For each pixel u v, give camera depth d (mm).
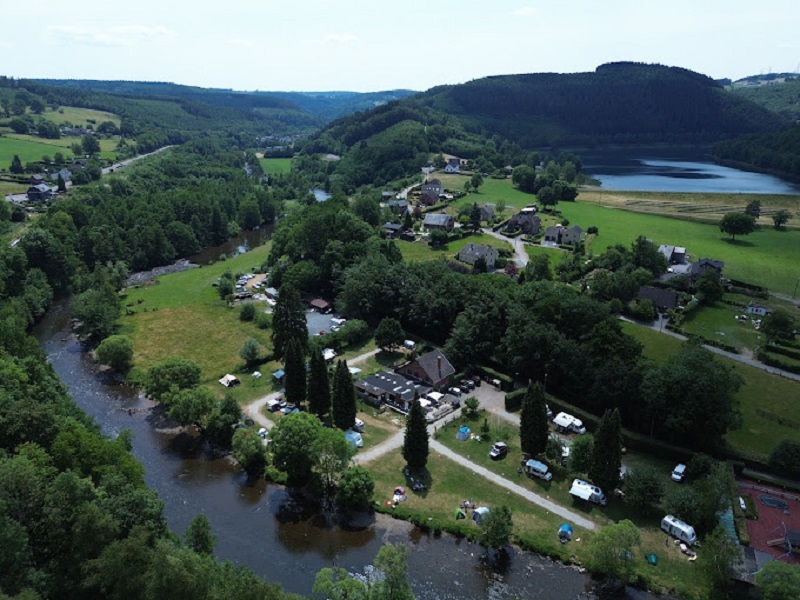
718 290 151500
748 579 63625
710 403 86438
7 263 145000
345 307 140125
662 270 173375
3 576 46469
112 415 102562
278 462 83125
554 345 104875
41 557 52344
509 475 85250
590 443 81438
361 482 77688
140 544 50781
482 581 67062
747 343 129875
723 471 75438
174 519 76812
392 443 92438
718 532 68312
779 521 74438
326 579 54312
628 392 94438
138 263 192000
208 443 94625
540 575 68000
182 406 92375
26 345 99500
